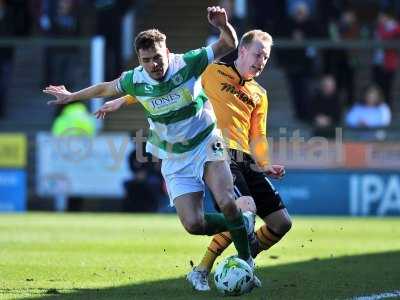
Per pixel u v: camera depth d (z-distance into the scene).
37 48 66.50
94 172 57.66
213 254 24.06
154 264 29.78
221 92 24.98
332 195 57.00
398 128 59.66
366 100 62.72
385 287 24.73
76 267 28.75
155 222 48.97
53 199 59.06
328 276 27.14
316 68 64.69
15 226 45.41
